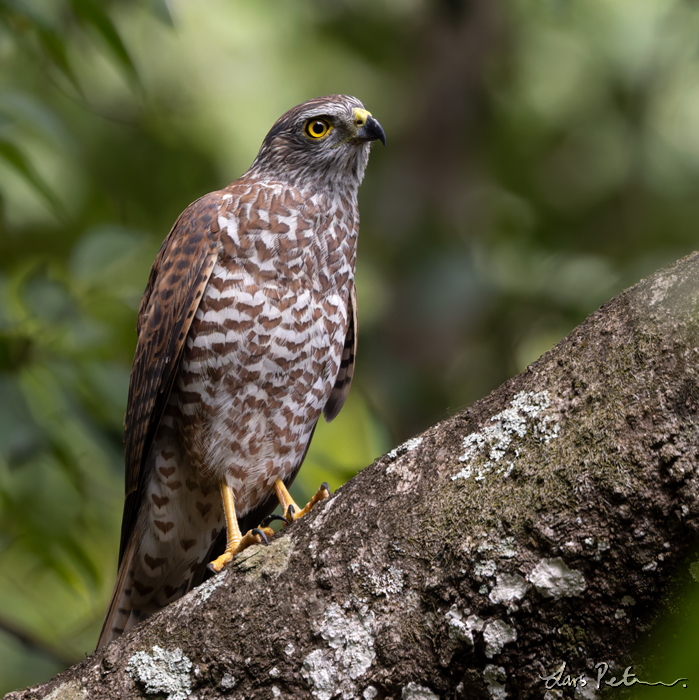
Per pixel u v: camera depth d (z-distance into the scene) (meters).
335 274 6.83
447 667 3.62
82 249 7.01
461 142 12.03
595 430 3.54
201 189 12.01
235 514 6.61
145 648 4.11
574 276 10.23
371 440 9.59
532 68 12.62
